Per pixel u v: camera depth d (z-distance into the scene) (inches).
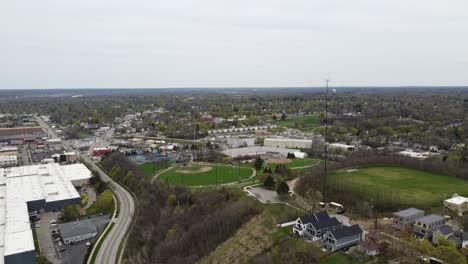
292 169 6437.0
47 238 4571.9
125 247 4291.3
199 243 4160.9
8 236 4138.8
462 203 4301.2
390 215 4340.6
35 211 5418.3
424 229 3641.7
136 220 4980.3
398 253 3211.1
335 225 3759.8
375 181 5487.2
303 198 5049.2
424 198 4690.0
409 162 6432.1
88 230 4598.9
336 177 5669.3
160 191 5644.7
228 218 4394.7
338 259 3216.0
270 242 3752.5
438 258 3073.3
